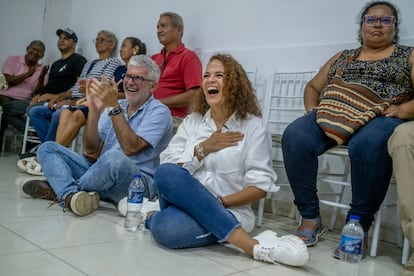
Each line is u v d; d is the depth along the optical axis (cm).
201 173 162
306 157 170
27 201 190
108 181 179
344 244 139
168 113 205
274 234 143
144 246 140
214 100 161
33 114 332
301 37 260
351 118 166
